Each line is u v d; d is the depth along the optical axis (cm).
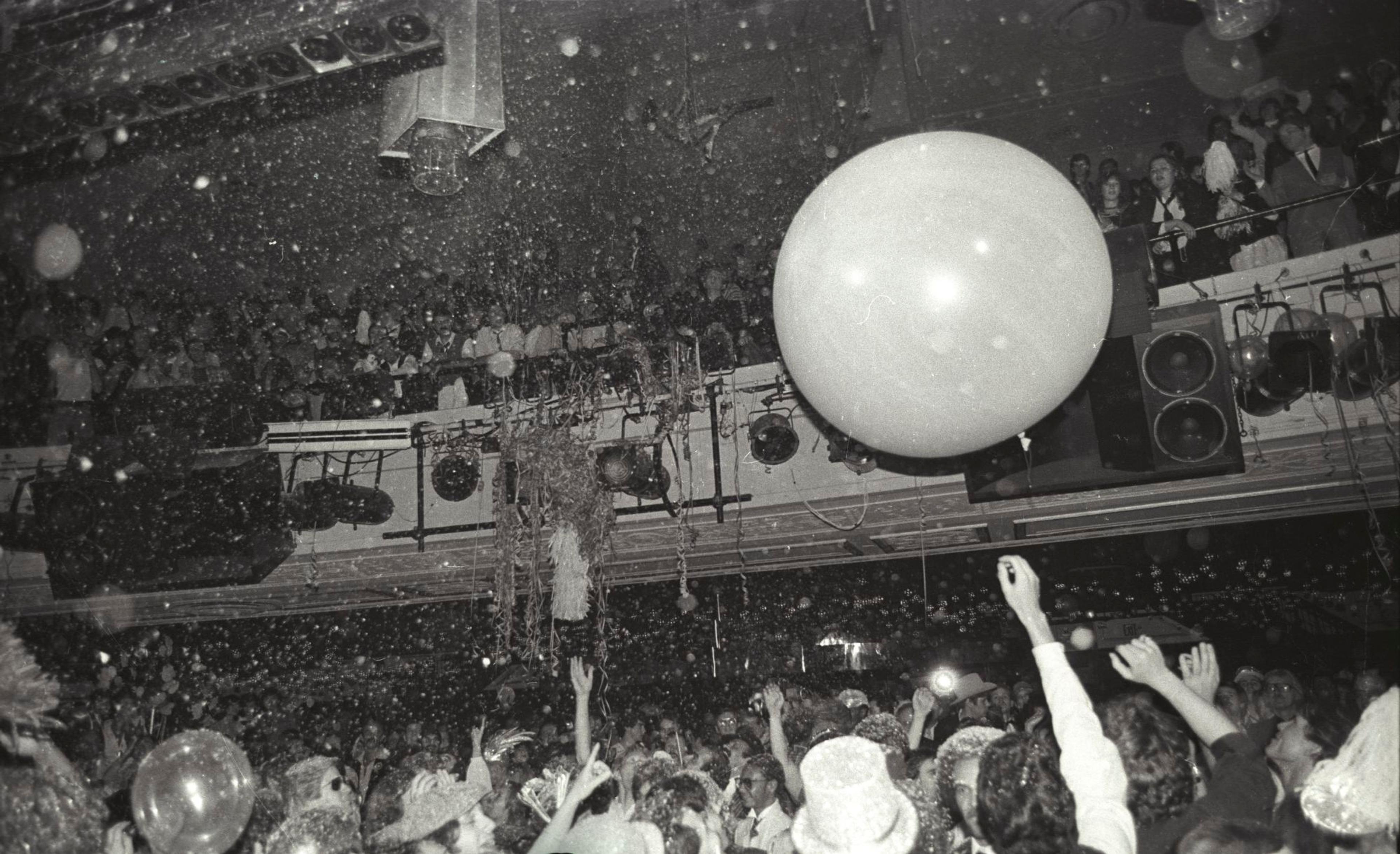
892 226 198
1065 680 177
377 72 359
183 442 625
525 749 531
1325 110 617
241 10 325
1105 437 448
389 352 820
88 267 829
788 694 688
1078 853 151
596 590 674
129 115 351
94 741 661
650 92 1034
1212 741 191
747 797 346
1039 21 934
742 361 674
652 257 880
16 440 690
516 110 955
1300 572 766
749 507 664
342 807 238
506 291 927
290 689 933
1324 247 552
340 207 994
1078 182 739
